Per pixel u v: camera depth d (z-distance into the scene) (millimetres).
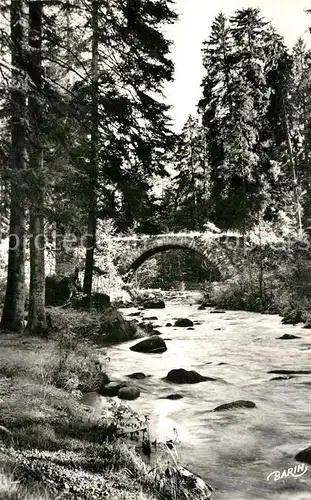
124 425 6184
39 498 3092
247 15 34031
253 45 34219
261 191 32969
